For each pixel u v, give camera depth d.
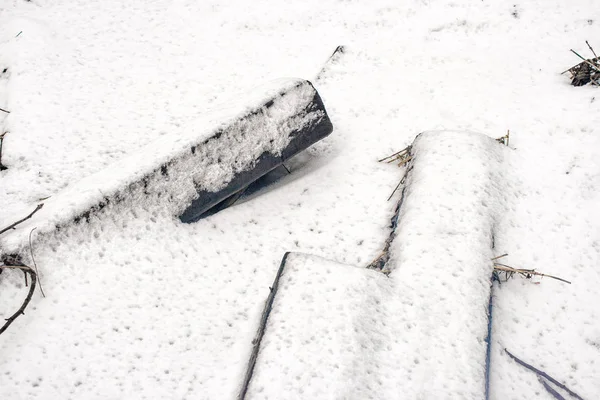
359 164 1.19
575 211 1.09
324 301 0.90
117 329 0.93
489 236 1.02
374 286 0.93
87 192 1.00
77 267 0.97
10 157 1.19
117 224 1.01
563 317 0.98
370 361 0.86
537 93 1.29
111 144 1.23
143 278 0.98
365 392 0.83
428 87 1.34
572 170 1.14
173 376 0.90
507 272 1.01
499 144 1.17
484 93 1.30
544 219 1.08
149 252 1.01
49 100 1.30
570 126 1.20
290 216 1.10
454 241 0.99
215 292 1.00
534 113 1.24
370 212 1.11
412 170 1.12
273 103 1.11
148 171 1.03
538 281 1.01
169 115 1.29
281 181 1.17
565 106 1.24
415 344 0.88
